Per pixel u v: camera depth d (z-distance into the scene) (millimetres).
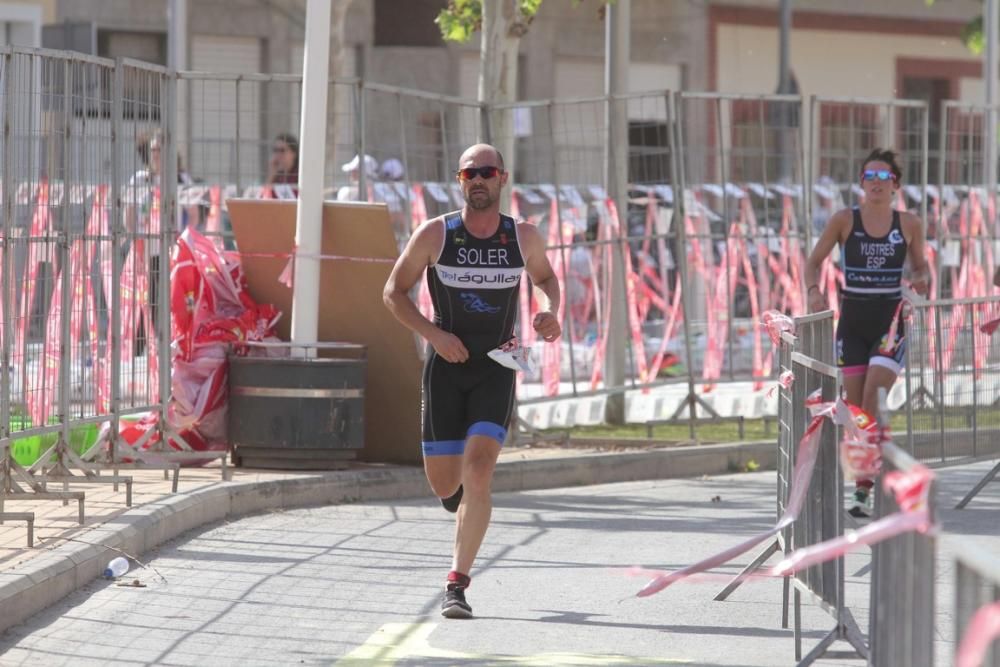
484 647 17078
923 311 26531
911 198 45250
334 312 29562
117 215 24875
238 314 29609
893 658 12125
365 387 29125
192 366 28703
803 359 16188
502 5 35188
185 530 23859
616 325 36500
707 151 40000
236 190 33031
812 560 10789
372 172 35562
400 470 28734
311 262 28922
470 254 18938
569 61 76625
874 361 26250
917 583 11125
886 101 38969
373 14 72188
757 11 81125
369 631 17844
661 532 24875
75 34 60594
